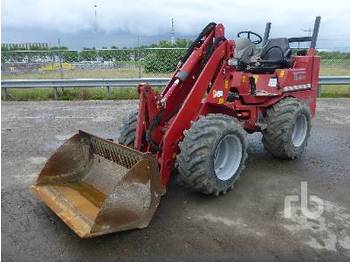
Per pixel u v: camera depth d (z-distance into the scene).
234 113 5.24
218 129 4.30
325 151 6.67
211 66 4.70
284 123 5.64
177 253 3.55
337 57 15.34
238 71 5.59
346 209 4.46
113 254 3.53
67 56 13.80
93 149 4.52
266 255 3.54
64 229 3.92
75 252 3.55
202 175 4.27
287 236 3.86
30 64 13.73
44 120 9.00
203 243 3.71
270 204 4.55
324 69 15.35
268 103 5.80
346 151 6.68
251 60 5.86
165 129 4.51
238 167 4.73
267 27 7.07
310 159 6.21
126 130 4.94
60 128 8.20
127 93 12.72
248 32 6.16
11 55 13.57
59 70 13.86
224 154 4.70
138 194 3.60
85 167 4.53
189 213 4.28
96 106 10.95
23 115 9.62
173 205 4.45
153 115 4.40
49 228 3.94
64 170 4.42
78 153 4.51
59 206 3.92
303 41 6.83
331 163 6.03
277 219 4.20
